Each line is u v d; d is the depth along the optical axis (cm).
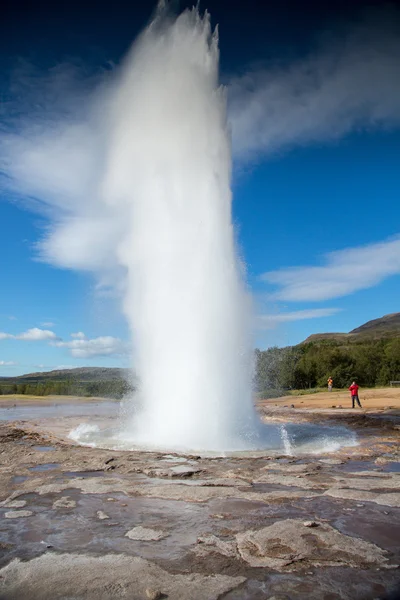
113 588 404
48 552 482
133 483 771
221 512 612
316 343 8275
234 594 392
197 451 1097
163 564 452
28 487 746
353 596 387
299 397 3853
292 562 455
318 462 972
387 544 499
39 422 1981
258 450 1128
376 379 5878
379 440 1320
